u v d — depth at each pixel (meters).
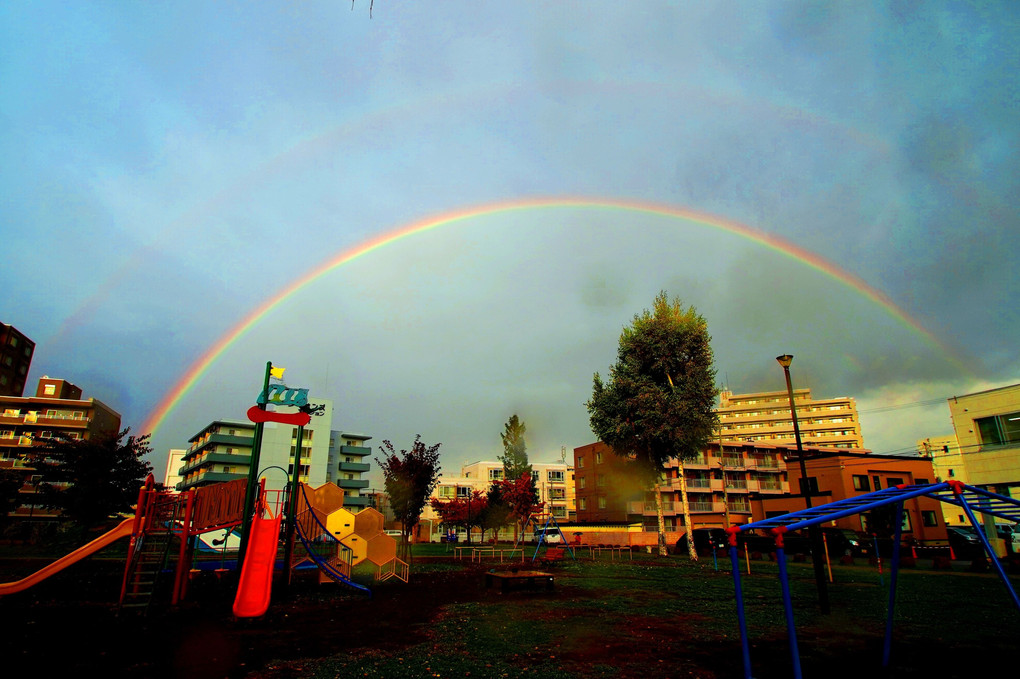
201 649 8.05
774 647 8.31
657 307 31.00
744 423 118.06
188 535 12.92
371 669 7.00
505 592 14.75
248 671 6.91
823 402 114.56
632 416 30.14
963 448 27.73
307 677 6.65
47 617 10.46
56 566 11.47
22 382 73.94
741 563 25.05
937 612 11.40
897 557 7.62
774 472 58.53
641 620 10.53
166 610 11.46
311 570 19.77
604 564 25.30
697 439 29.30
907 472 42.50
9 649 7.88
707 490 53.75
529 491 49.12
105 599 12.84
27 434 61.56
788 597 5.83
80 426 65.19
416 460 35.59
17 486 37.91
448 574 20.44
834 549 26.98
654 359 29.97
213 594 13.91
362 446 87.88
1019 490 25.41
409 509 35.16
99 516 27.12
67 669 6.91
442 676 6.71
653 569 22.50
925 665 7.30
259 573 11.55
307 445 76.81
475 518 54.06
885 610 11.61
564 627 9.83
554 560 26.98
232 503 14.02
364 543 18.19
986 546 7.03
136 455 28.88
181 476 92.50
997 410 26.50
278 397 13.71
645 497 48.41
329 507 18.58
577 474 57.56
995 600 13.08
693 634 9.23
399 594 14.48
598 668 7.09
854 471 40.44
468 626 9.91
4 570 19.42
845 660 7.57
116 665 7.13
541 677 6.68
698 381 28.91
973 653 7.95
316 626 9.90
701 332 29.66
